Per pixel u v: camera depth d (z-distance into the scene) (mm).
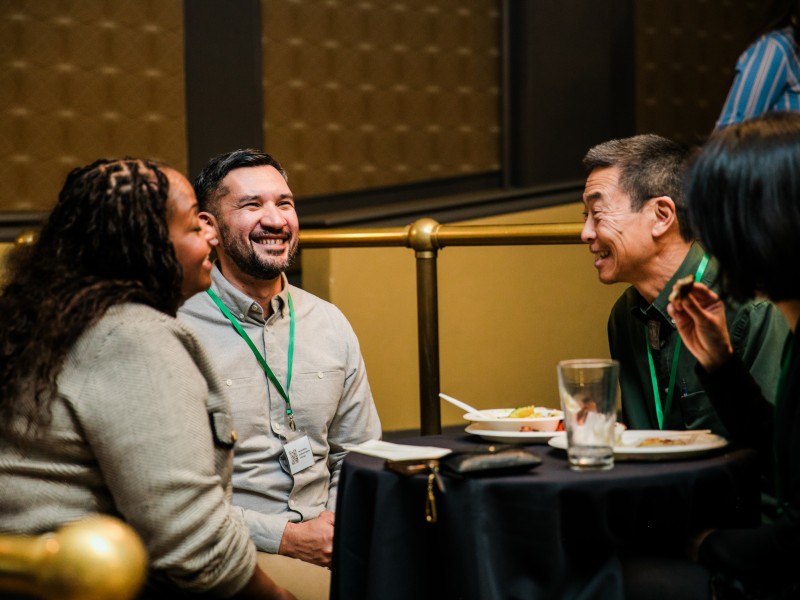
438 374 2908
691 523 1677
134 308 1586
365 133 5453
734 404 1836
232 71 5070
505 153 5617
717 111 6086
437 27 5543
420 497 1692
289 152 5289
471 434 2135
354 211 5262
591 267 4832
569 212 5250
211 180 2436
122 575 646
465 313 4578
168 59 4965
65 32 4801
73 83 4828
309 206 5363
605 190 2100
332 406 2467
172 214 1721
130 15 4891
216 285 2404
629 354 2258
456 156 5637
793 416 1584
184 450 1545
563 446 1812
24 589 662
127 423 1516
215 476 1612
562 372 1695
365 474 1779
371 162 5477
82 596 638
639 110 5844
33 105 4773
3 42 4703
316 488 2418
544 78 5477
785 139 1563
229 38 5051
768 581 1588
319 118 5344
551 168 5520
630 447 1748
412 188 5574
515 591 1617
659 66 5887
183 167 5031
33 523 1521
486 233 2754
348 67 5391
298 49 5270
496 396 4672
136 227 1635
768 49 2980
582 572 1642
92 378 1523
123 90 4906
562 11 5461
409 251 4547
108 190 1639
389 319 4492
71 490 1539
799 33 2973
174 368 1565
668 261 2094
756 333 1946
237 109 5090
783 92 2979
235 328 2393
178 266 1684
